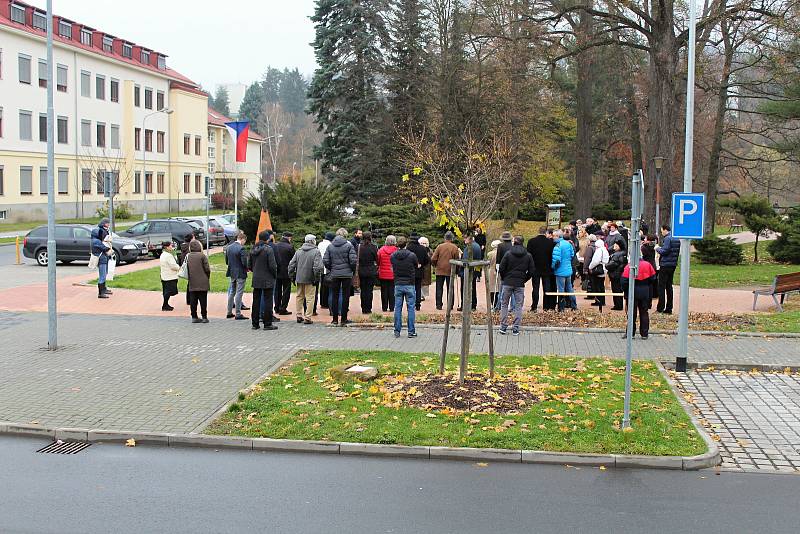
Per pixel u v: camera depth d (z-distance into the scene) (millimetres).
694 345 13438
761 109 34781
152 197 65188
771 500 6910
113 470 7691
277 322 16031
